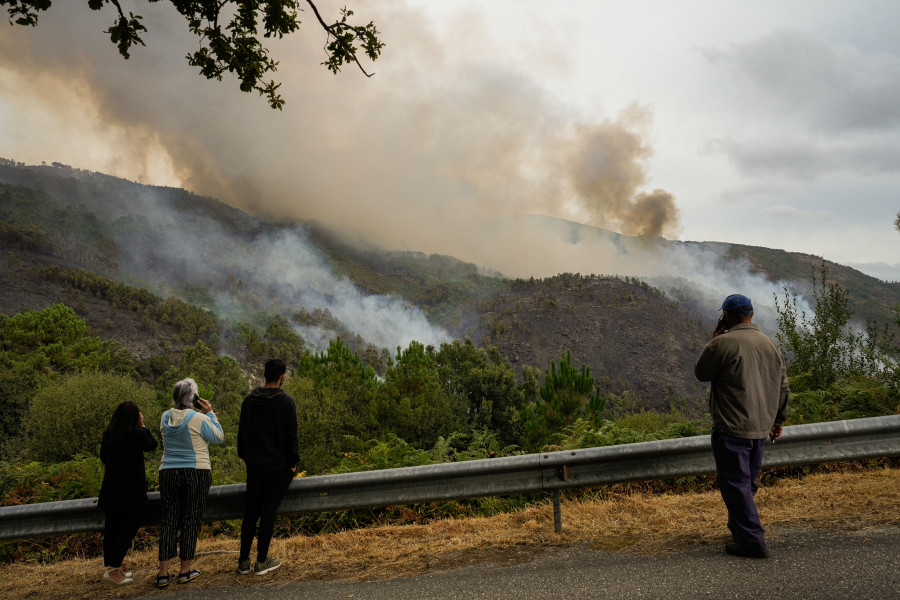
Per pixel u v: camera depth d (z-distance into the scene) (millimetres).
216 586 4402
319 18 6445
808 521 4387
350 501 4863
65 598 4457
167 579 4484
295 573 4527
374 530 5434
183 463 4598
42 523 5070
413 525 5551
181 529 4617
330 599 3871
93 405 33312
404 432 34281
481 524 5301
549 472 4809
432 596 3719
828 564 3523
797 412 7902
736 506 3766
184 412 4703
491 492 4789
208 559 5125
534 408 21516
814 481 5555
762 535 3723
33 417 33688
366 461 8352
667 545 4176
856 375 8523
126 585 4637
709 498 5246
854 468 6199
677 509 5023
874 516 4301
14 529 5066
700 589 3355
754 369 3779
